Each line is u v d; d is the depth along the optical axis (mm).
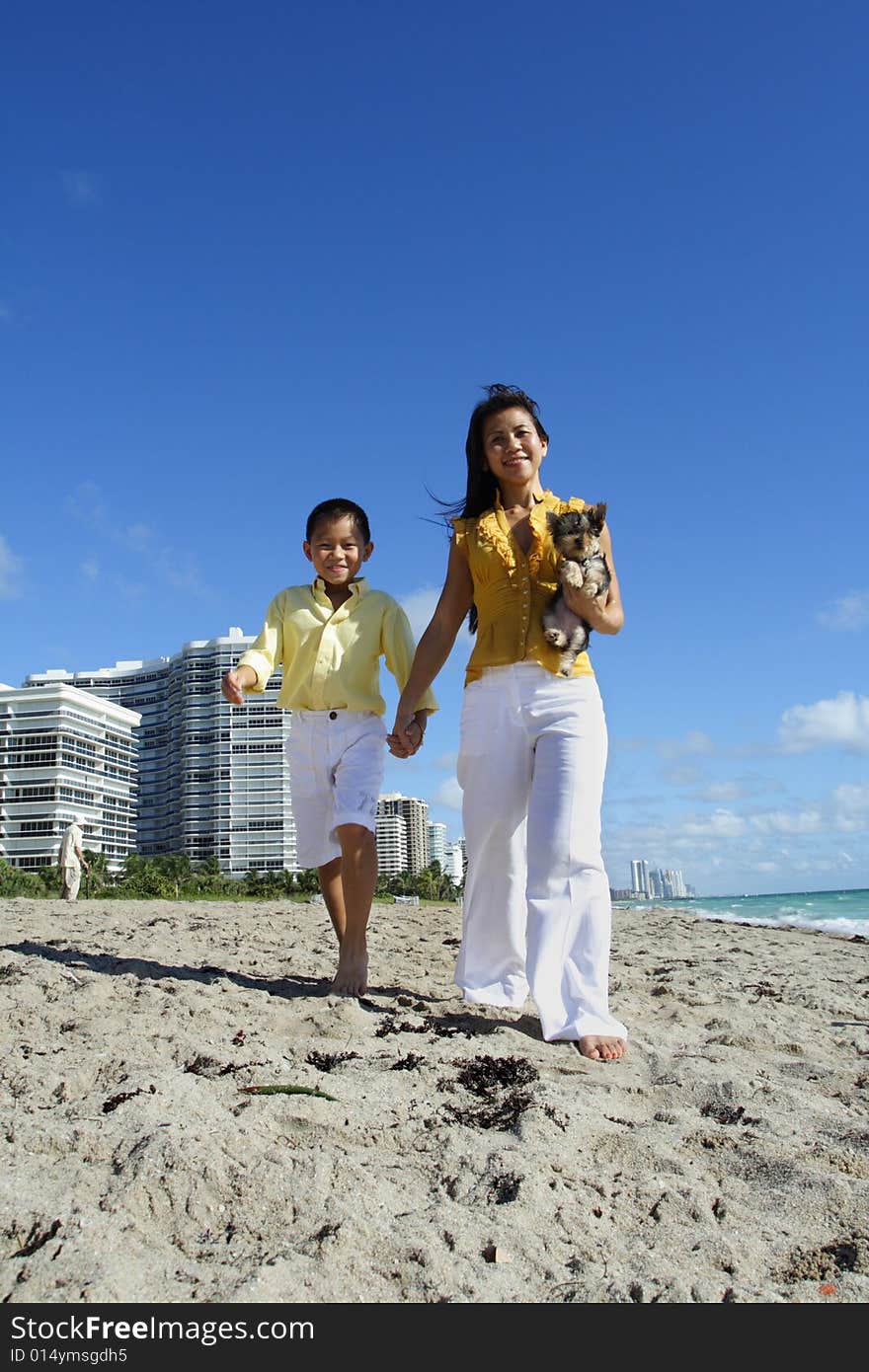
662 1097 2967
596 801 3730
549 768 3709
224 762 105500
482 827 3908
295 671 4562
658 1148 2480
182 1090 2570
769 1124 2709
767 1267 1976
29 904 12352
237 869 102688
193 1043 3129
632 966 6754
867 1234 2100
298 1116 2488
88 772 106500
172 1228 1907
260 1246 1871
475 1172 2283
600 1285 1840
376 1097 2744
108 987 4090
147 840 124750
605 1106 2795
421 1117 2607
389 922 10641
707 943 9656
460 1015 4016
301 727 4531
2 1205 1901
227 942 6855
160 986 4223
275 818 103750
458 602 4168
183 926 8547
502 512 3998
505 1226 2010
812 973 6801
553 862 3639
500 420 3945
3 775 101688
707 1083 3066
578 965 3613
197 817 105062
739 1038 3877
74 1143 2186
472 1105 2742
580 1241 2016
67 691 103250
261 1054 3068
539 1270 1891
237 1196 2014
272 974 5125
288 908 13578
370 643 4535
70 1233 1815
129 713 114688
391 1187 2154
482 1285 1802
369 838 4336
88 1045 3109
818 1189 2275
